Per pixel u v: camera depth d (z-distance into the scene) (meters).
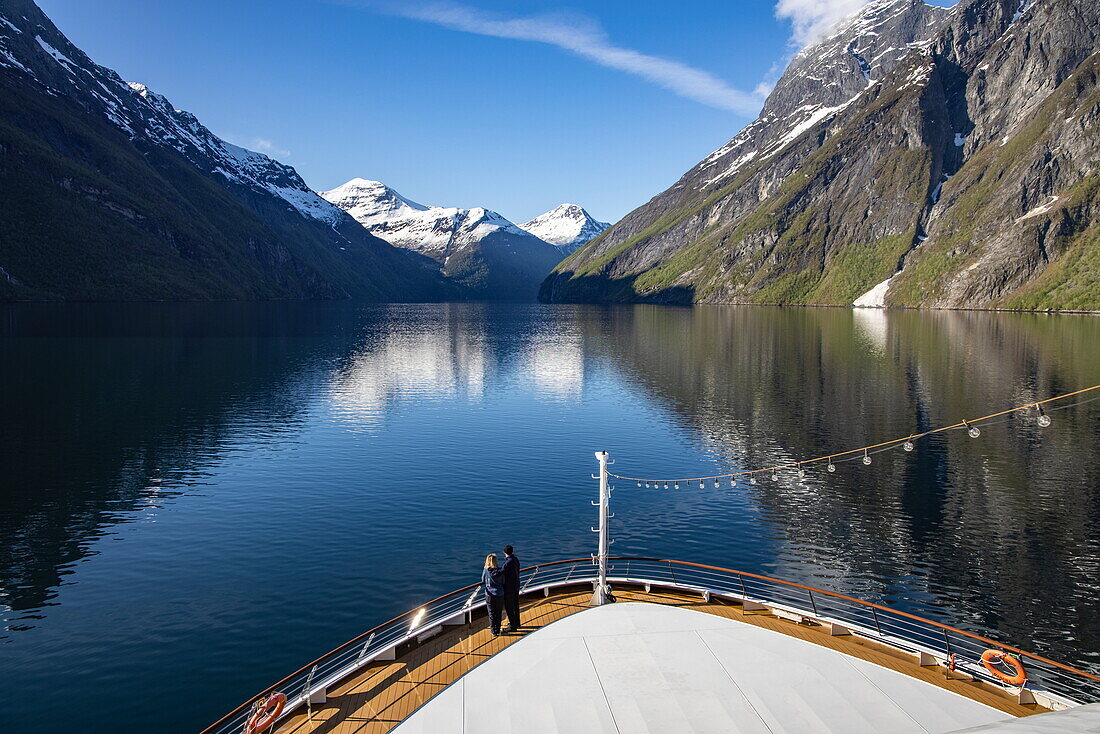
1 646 28.69
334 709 18.97
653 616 24.59
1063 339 150.50
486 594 22.91
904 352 132.25
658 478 54.34
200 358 122.00
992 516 45.25
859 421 73.38
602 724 17.86
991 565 37.53
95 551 39.12
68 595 33.53
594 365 122.94
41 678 26.27
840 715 18.53
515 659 21.47
